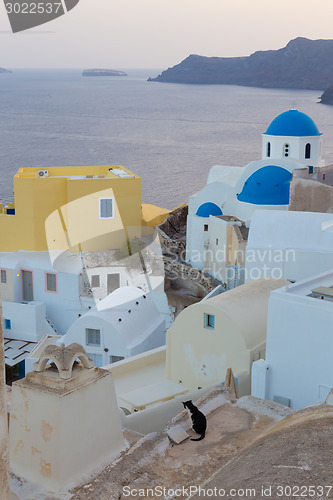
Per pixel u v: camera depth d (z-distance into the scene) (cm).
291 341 1298
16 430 673
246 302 1642
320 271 2223
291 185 2848
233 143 19625
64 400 643
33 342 2794
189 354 1644
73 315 2764
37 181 2816
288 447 546
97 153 17538
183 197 11156
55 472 642
